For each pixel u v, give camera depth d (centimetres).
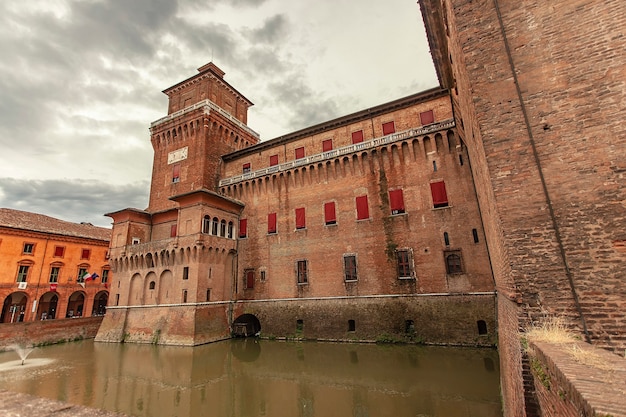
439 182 2873
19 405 762
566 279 815
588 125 882
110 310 3828
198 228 3425
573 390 405
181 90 4894
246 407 1644
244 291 3656
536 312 823
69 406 759
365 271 3036
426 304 2702
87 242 5541
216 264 3569
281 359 2503
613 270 779
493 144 973
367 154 3241
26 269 4738
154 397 1800
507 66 1010
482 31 1070
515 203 909
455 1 1141
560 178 879
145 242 4009
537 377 650
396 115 3288
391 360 2255
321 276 3244
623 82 873
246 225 3872
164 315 3375
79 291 5444
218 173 4309
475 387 1656
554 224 856
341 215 3278
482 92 1026
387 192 3089
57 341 3556
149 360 2614
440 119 3047
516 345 842
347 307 3025
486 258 2567
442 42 1875
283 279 3450
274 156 3975
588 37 937
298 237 3475
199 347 3017
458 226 2725
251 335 3581
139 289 3709
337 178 3391
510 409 1006
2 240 4512
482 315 2481
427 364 2103
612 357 529
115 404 1698
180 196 3578
